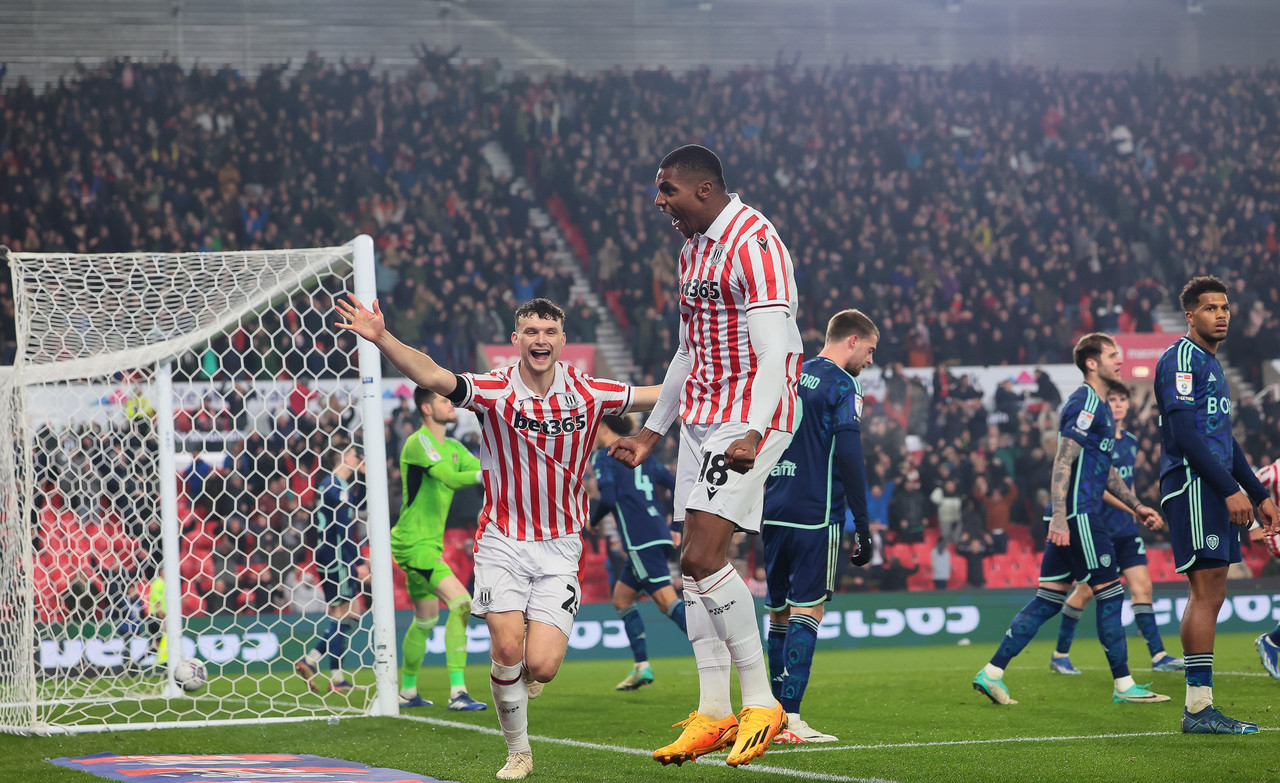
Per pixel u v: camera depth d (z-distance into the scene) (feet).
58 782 31.58
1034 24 189.57
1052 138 175.22
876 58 181.57
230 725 44.52
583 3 178.91
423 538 51.03
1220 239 157.89
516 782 30.12
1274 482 51.96
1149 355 119.65
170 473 56.95
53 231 132.57
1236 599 97.45
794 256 147.23
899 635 93.61
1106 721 40.42
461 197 150.30
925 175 162.50
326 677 68.69
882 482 105.60
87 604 68.54
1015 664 69.10
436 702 53.47
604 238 146.00
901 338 131.44
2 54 155.02
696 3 181.27
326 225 138.31
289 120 152.97
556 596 30.96
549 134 162.91
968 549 102.32
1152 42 190.39
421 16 172.86
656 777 30.04
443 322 122.93
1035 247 152.25
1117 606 46.44
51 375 52.34
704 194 27.50
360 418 52.80
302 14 168.04
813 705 48.80
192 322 53.21
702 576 27.25
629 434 57.57
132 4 160.45
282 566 88.79
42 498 71.31
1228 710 42.63
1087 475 46.09
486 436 31.09
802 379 38.19
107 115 145.28
